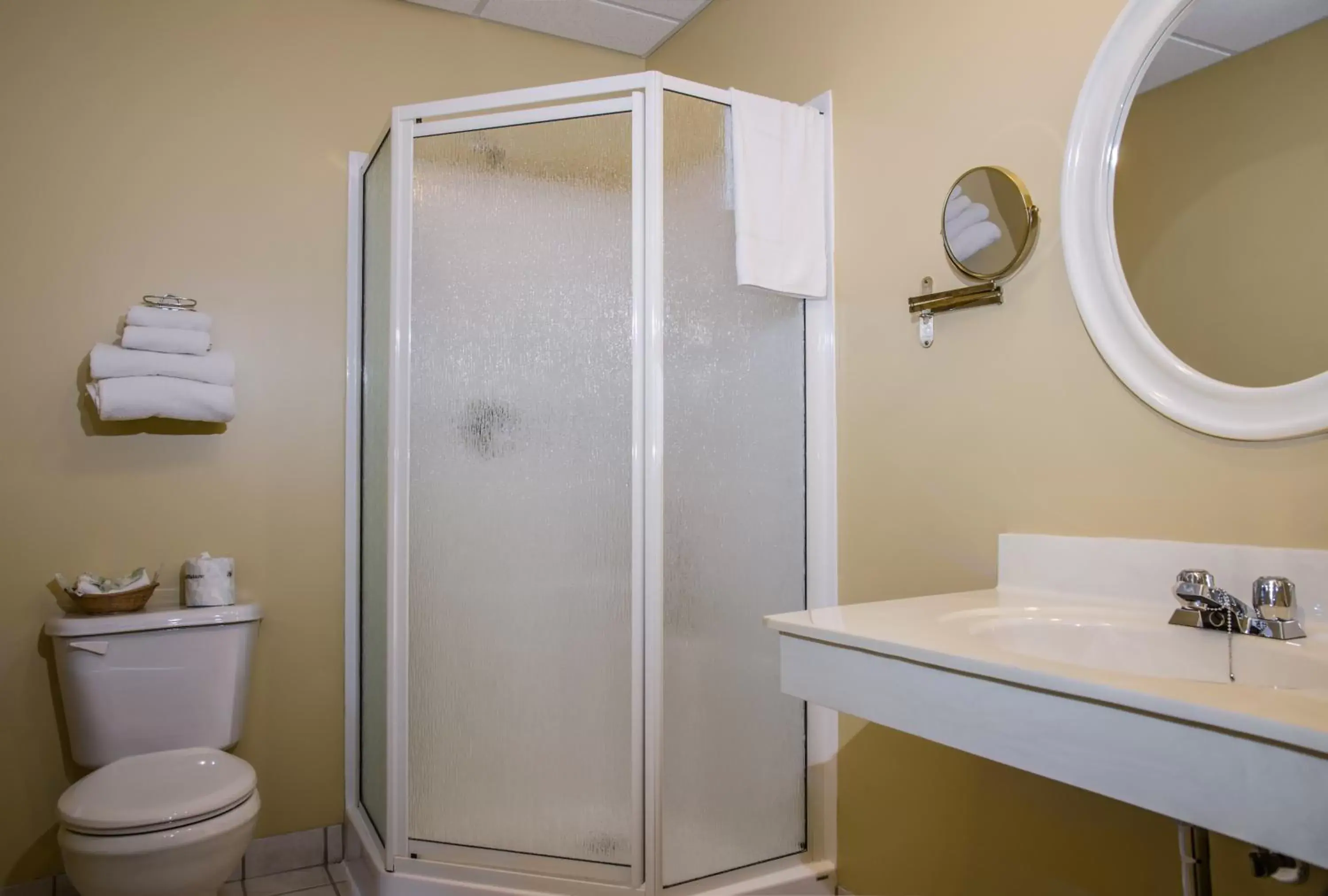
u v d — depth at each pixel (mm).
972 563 1753
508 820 1935
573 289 1947
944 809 1778
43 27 2176
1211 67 1349
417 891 1950
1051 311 1610
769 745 2027
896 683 1165
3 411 2100
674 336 1926
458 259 2012
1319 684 1060
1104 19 1525
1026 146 1659
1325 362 1214
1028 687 994
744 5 2484
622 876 1861
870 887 1964
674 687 1896
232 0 2367
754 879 1970
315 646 2389
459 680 1972
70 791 1759
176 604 2221
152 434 2229
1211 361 1343
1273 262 1267
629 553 1883
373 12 2533
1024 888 1603
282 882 2256
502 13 2645
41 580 2111
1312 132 1232
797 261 2029
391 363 2018
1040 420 1627
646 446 1868
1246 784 798
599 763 1886
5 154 2129
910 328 1913
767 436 2061
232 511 2305
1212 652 1206
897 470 1935
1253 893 1235
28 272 2135
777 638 2051
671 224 1933
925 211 1877
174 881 1665
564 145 1966
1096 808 1478
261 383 2352
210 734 2072
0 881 2055
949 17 1830
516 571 1949
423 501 2002
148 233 2246
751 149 1984
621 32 2779
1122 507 1483
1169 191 1402
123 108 2238
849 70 2098
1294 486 1258
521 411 1963
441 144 2035
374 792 2215
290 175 2408
